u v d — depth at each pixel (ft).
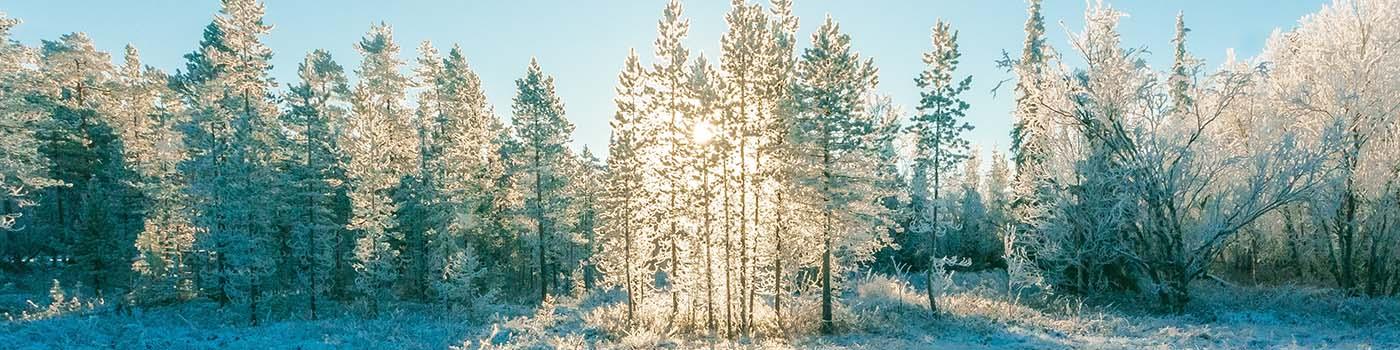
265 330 79.36
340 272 112.06
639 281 83.35
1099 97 75.46
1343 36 72.43
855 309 82.28
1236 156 70.64
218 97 94.58
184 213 100.53
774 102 67.00
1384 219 70.49
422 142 122.42
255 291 89.81
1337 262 82.53
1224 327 61.62
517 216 122.62
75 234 127.65
